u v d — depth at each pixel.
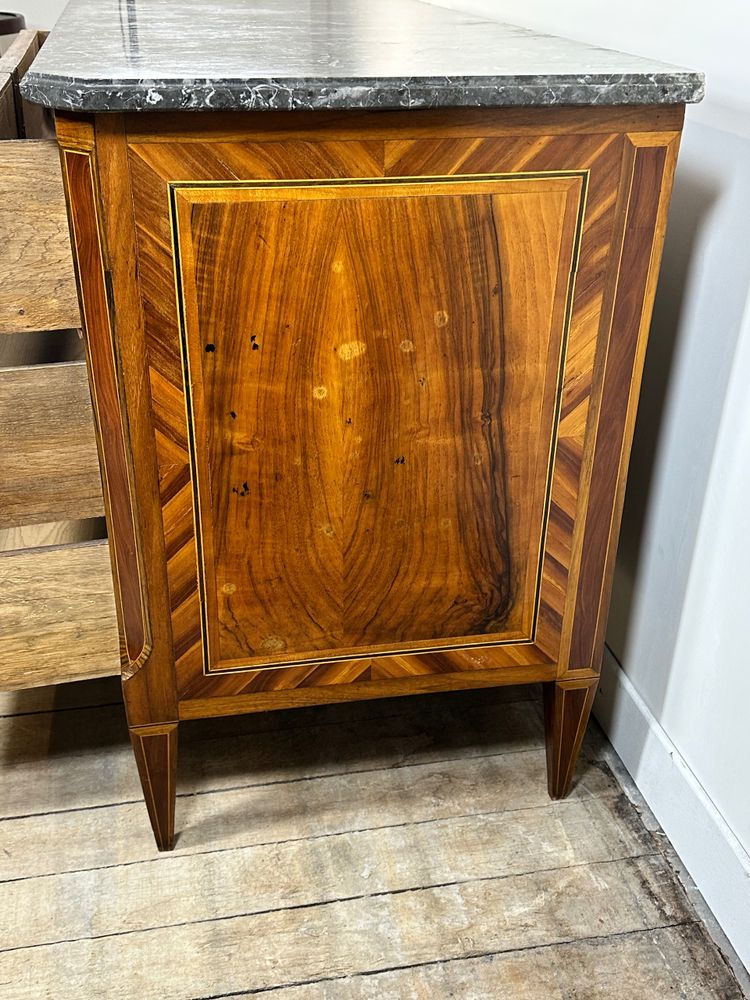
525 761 1.20
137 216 0.74
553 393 0.89
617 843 1.08
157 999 0.90
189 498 0.87
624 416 0.91
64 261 0.79
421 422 0.87
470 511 0.93
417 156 0.76
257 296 0.79
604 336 0.87
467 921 0.99
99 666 0.99
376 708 1.27
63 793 1.13
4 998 0.90
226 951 0.95
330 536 0.92
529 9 1.30
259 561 0.91
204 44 0.91
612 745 1.23
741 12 0.83
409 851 1.07
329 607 0.95
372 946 0.96
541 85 0.73
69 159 0.72
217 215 0.75
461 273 0.81
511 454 0.91
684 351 1.02
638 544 1.15
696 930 0.98
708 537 0.98
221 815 1.10
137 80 0.68
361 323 0.82
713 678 0.99
